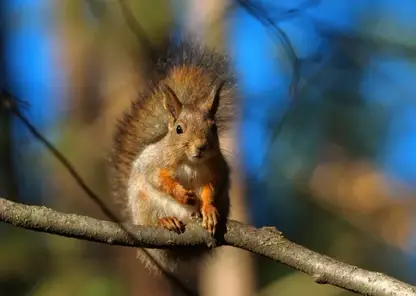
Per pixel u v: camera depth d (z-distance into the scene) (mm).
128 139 10180
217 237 7859
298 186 16312
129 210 9859
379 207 17391
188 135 8766
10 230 15352
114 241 7555
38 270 15250
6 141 16078
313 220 16562
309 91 15258
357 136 16906
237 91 9977
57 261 15352
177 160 8930
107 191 16250
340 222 16750
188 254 9898
